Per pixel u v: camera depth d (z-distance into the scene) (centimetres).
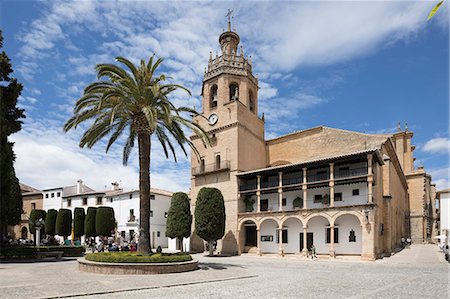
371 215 3303
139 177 2255
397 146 6631
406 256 3606
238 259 3444
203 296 1238
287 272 2172
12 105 2994
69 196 6297
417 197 6338
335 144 4819
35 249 2961
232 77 4966
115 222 5325
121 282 1534
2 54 2938
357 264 2844
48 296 1157
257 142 5191
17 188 2923
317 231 3909
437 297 1273
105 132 2311
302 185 3906
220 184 4669
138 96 2192
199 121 5106
